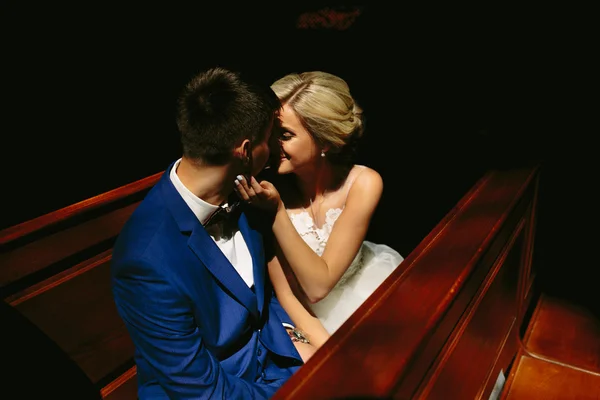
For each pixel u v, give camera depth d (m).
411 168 4.08
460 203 1.68
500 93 4.67
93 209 1.81
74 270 1.76
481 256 1.38
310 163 1.87
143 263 1.29
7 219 3.96
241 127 1.33
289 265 1.90
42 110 5.01
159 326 1.33
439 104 4.91
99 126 5.02
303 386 0.97
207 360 1.39
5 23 4.84
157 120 5.16
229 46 5.79
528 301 2.46
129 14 5.36
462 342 1.42
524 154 2.14
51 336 1.67
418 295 1.21
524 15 4.56
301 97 1.75
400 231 3.22
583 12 4.32
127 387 1.90
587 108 4.07
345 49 5.70
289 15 5.89
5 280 1.58
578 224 3.06
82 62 5.27
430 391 1.23
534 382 2.06
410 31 5.47
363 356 1.02
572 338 2.31
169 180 1.40
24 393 1.57
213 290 1.45
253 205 1.61
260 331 1.63
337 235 1.94
